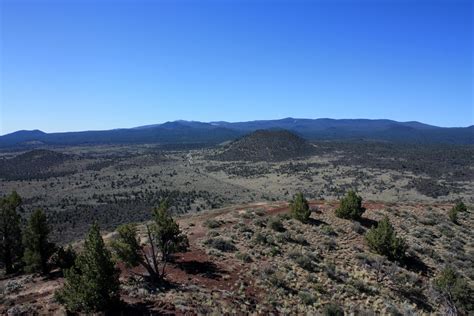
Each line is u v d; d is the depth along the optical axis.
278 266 34.28
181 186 160.00
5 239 39.59
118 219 101.69
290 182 167.88
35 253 33.94
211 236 39.62
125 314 23.61
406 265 39.09
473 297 33.16
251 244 38.47
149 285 28.02
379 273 35.97
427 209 58.47
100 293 23.00
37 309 23.72
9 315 23.17
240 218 46.62
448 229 50.91
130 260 28.47
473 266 41.19
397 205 59.25
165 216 31.28
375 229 41.53
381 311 29.64
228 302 27.08
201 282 29.72
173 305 25.12
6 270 39.84
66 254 35.09
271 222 43.81
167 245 30.94
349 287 32.53
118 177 185.38
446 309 31.80
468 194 133.75
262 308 27.14
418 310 31.28
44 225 34.75
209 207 117.88
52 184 167.50
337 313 27.59
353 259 38.34
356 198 49.28
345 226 46.59
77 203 127.50
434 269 39.34
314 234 43.19
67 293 23.34
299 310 27.92
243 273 32.06
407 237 45.91
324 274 34.31
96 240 23.67
